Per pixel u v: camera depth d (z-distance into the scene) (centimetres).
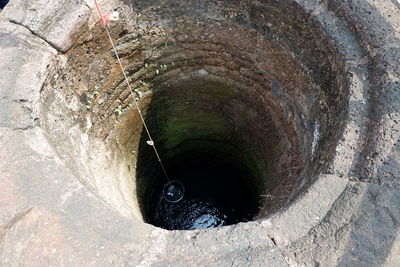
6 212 220
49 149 254
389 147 232
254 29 367
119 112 430
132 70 411
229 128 508
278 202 338
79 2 321
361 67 274
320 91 317
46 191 229
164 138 531
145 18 373
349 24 291
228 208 585
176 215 593
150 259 209
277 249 211
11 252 209
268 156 436
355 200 222
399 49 268
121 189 404
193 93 471
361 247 207
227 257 209
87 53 351
